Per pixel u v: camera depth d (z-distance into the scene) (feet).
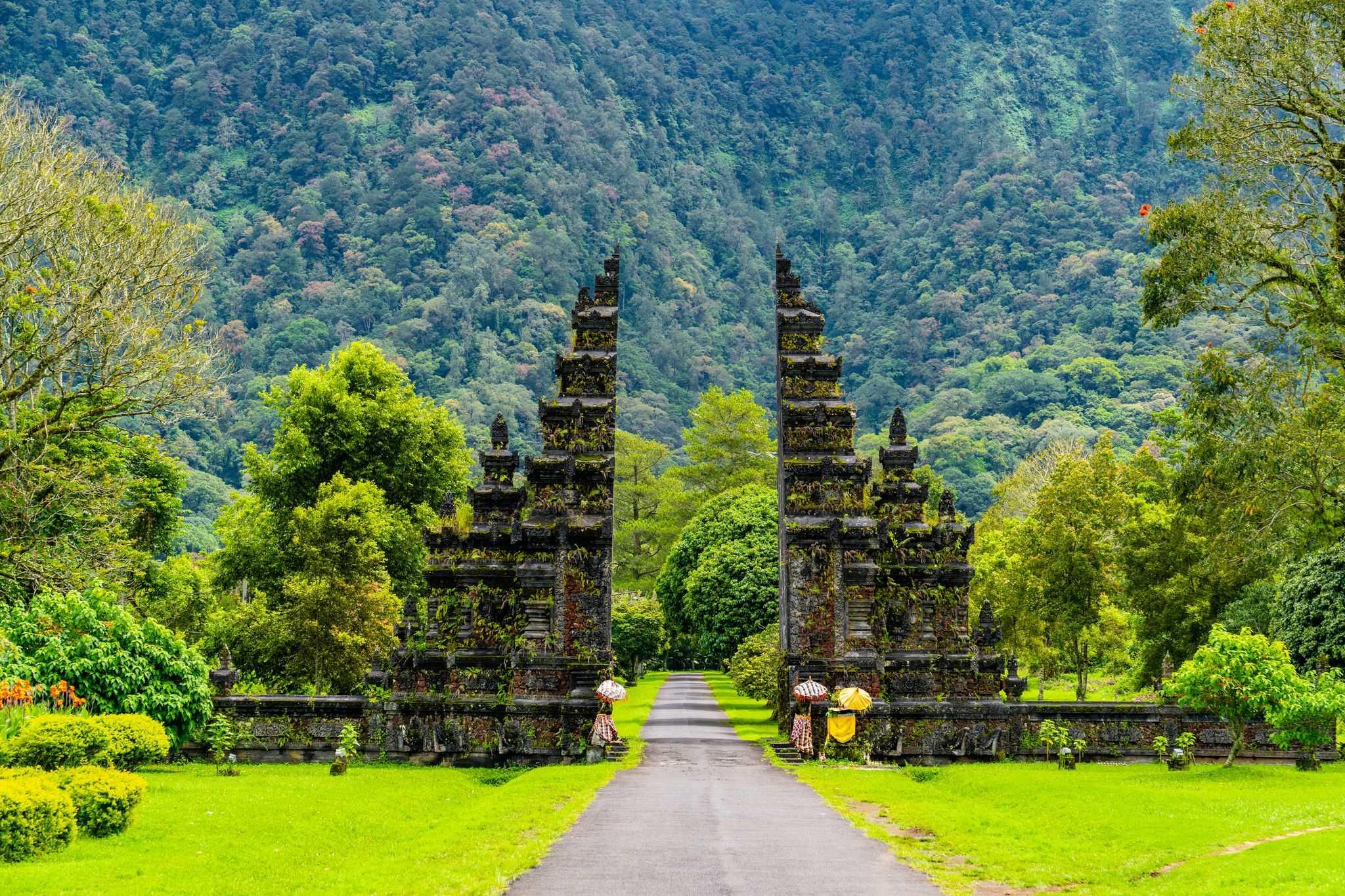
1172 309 123.44
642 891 49.26
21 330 116.98
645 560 306.76
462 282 572.92
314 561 145.38
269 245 601.21
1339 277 119.55
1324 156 115.14
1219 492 125.08
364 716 113.50
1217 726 110.01
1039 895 49.85
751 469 290.56
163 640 94.22
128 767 77.41
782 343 133.28
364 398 194.80
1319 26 111.04
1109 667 214.48
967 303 632.38
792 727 119.65
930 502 266.57
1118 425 443.73
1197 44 118.73
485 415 481.87
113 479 131.75
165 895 48.78
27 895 47.01
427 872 54.19
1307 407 121.60
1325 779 85.71
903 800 80.84
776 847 60.64
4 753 68.13
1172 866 54.80
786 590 125.29
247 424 465.88
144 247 117.91
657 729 144.97
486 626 122.93
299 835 64.64
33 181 114.11
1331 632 117.39
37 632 87.40
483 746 113.91
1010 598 170.50
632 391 590.14
